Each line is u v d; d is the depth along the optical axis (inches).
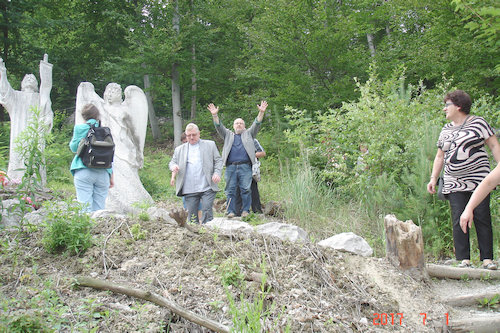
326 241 166.6
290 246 152.0
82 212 153.5
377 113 250.5
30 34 833.5
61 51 883.4
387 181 219.9
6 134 593.9
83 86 283.3
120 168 276.2
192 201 237.0
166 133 893.2
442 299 143.1
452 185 165.3
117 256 135.0
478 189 107.2
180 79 732.7
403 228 157.2
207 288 123.7
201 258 136.5
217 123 279.7
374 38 677.3
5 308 100.7
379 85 289.6
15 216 157.0
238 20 719.1
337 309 126.5
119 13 767.7
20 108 354.6
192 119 770.2
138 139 289.6
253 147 278.1
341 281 138.2
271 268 137.0
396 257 154.4
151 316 107.3
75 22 801.6
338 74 516.7
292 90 482.6
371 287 141.4
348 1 514.0
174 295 119.0
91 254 133.6
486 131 161.0
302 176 265.7
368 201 225.0
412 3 429.4
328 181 290.2
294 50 506.9
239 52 754.8
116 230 148.6
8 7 722.8
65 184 399.2
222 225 164.7
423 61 442.9
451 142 166.6
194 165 235.3
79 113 279.3
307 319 115.5
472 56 399.2
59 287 117.0
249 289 124.3
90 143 187.3
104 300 113.1
